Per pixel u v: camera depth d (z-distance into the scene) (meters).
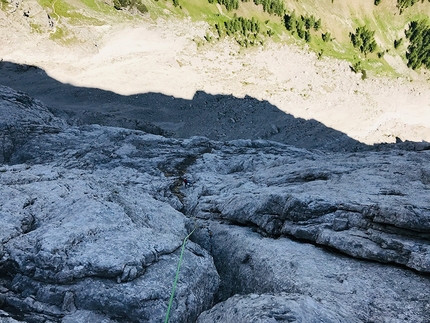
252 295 12.16
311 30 149.25
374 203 17.42
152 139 47.19
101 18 111.00
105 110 83.62
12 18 91.62
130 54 105.31
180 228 21.03
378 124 97.81
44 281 12.67
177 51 112.12
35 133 39.28
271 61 121.38
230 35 127.69
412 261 14.22
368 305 12.41
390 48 153.25
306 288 13.68
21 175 20.83
